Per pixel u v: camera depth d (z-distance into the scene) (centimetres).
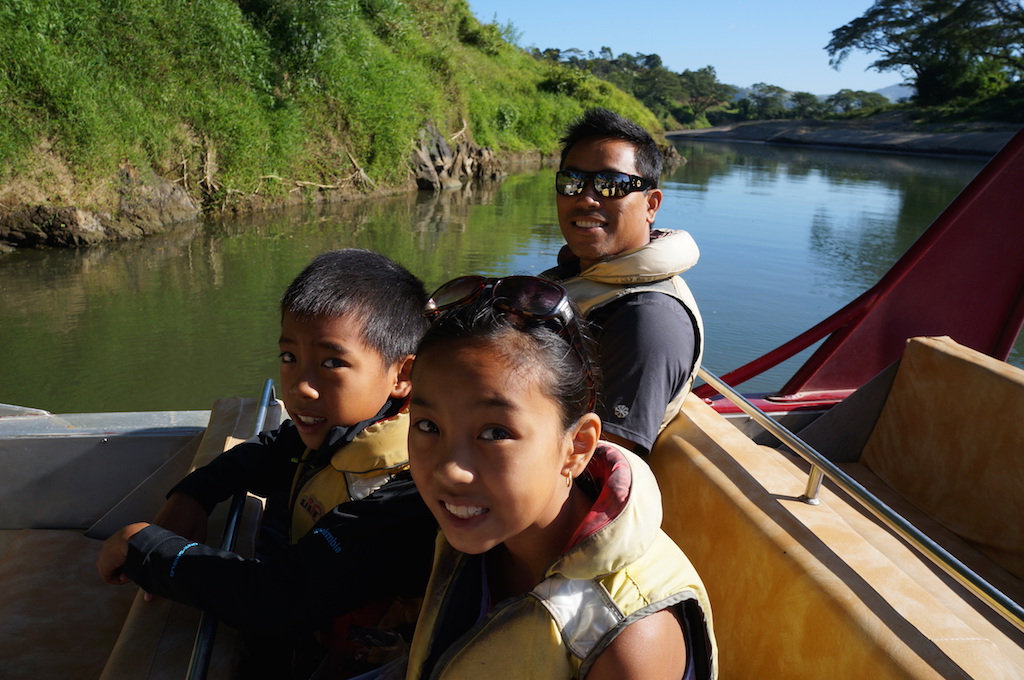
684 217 1438
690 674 93
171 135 1154
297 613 118
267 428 199
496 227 1255
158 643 127
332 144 1490
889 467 273
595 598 88
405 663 118
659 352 181
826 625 126
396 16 1970
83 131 997
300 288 131
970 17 5284
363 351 131
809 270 988
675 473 178
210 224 1156
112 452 217
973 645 115
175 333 683
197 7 1238
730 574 154
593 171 210
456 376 84
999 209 290
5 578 186
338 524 122
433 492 87
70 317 714
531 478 85
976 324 309
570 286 205
